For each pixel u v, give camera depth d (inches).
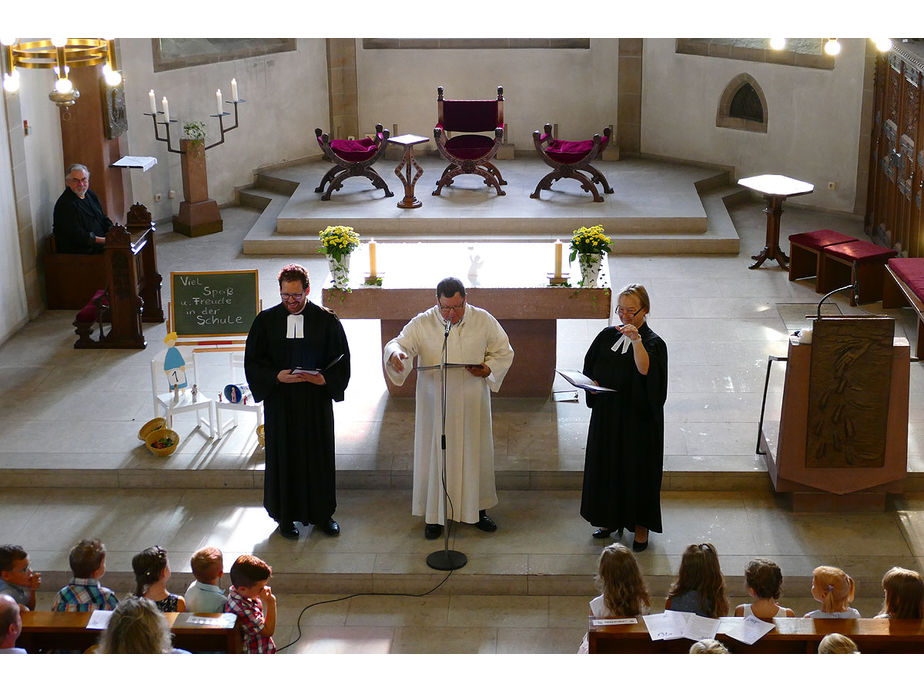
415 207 456.4
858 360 245.8
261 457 280.7
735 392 312.0
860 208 466.0
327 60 537.0
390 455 281.7
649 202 460.4
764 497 270.4
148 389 320.5
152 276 367.6
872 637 174.7
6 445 286.5
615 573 186.7
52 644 181.6
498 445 284.8
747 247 438.3
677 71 512.1
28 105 375.2
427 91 541.3
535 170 516.7
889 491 258.8
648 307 236.1
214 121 489.4
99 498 272.8
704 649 162.2
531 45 528.4
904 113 395.5
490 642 228.2
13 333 361.7
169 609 197.3
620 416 239.9
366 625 233.5
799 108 474.6
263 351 246.4
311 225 445.4
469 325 243.3
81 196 379.9
